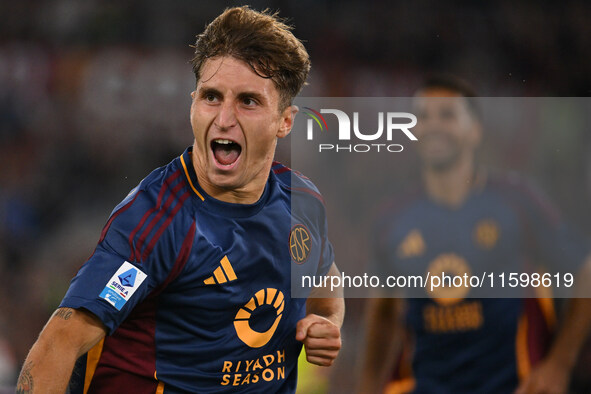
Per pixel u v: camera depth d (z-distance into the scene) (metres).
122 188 26.00
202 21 28.89
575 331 11.94
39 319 21.33
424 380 12.17
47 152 26.22
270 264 6.70
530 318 12.05
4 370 17.75
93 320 5.90
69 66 27.34
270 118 6.42
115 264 6.00
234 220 6.55
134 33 28.09
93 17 28.11
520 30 31.22
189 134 27.12
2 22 28.02
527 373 11.86
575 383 14.31
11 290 21.91
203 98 6.40
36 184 25.53
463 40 30.75
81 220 24.94
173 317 6.45
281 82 6.48
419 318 12.30
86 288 5.92
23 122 26.59
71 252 23.14
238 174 6.39
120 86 26.95
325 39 29.81
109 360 6.57
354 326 16.58
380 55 30.06
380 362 12.65
